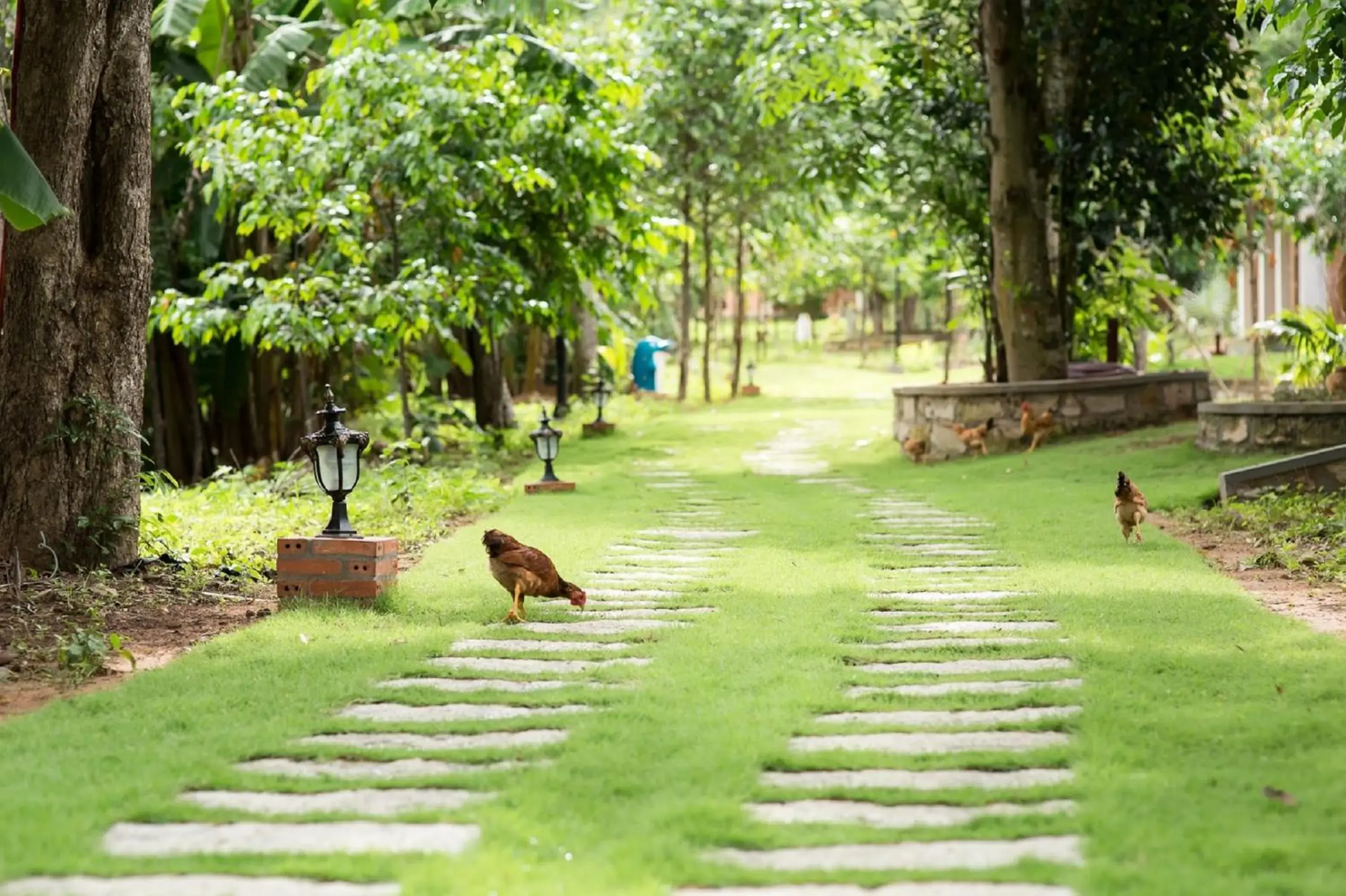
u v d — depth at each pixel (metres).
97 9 10.07
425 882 4.21
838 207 34.72
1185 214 20.81
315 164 18.30
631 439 24.62
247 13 19.66
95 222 10.39
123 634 8.66
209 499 14.78
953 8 21.42
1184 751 5.56
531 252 21.81
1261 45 22.36
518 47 18.41
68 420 10.28
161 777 5.40
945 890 4.22
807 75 22.23
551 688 6.84
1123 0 18.92
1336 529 11.35
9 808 4.99
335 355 22.75
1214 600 8.83
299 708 6.50
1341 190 24.67
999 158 20.31
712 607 9.12
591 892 4.16
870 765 5.48
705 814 4.86
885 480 17.36
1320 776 5.16
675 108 30.91
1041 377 20.50
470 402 31.39
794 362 57.94
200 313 17.92
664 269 33.56
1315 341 18.72
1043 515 13.16
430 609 9.05
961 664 7.28
